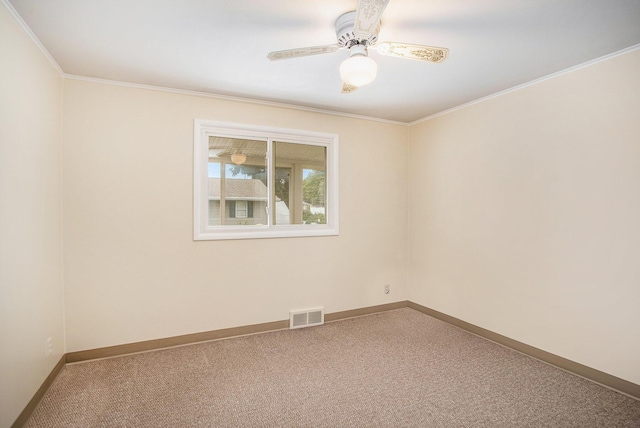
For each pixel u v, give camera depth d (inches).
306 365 99.2
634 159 81.7
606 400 81.1
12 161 67.3
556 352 98.7
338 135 140.5
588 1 63.6
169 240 111.1
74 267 99.0
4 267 63.6
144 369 95.8
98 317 102.0
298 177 136.3
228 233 121.0
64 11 67.0
